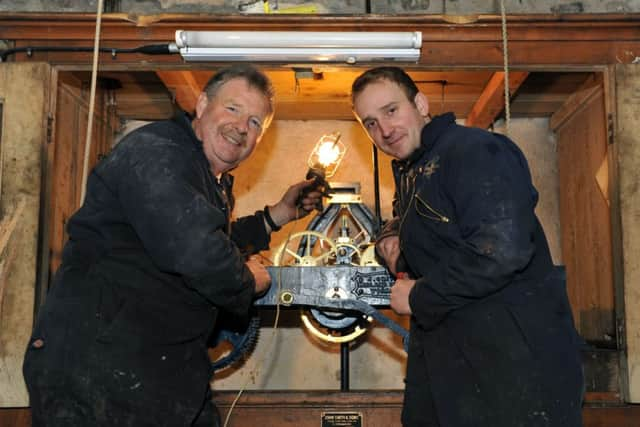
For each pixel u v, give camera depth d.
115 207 1.71
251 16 2.42
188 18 2.41
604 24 2.41
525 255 1.58
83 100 3.11
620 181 2.36
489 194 1.61
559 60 2.43
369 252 2.52
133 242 1.71
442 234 1.73
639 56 2.43
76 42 2.44
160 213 1.61
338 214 2.82
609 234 2.85
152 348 1.67
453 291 1.62
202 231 1.61
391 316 3.45
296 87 3.06
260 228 2.69
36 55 2.45
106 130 3.40
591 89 3.01
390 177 3.54
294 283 2.34
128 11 2.86
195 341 1.80
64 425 1.59
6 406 2.24
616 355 2.35
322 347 3.44
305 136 3.58
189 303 1.75
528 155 3.57
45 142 2.41
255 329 2.41
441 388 1.71
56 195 2.83
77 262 1.72
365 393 2.32
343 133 3.58
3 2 2.88
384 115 1.96
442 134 1.83
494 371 1.63
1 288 2.22
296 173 3.55
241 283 1.75
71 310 1.65
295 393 2.33
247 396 2.33
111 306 1.66
